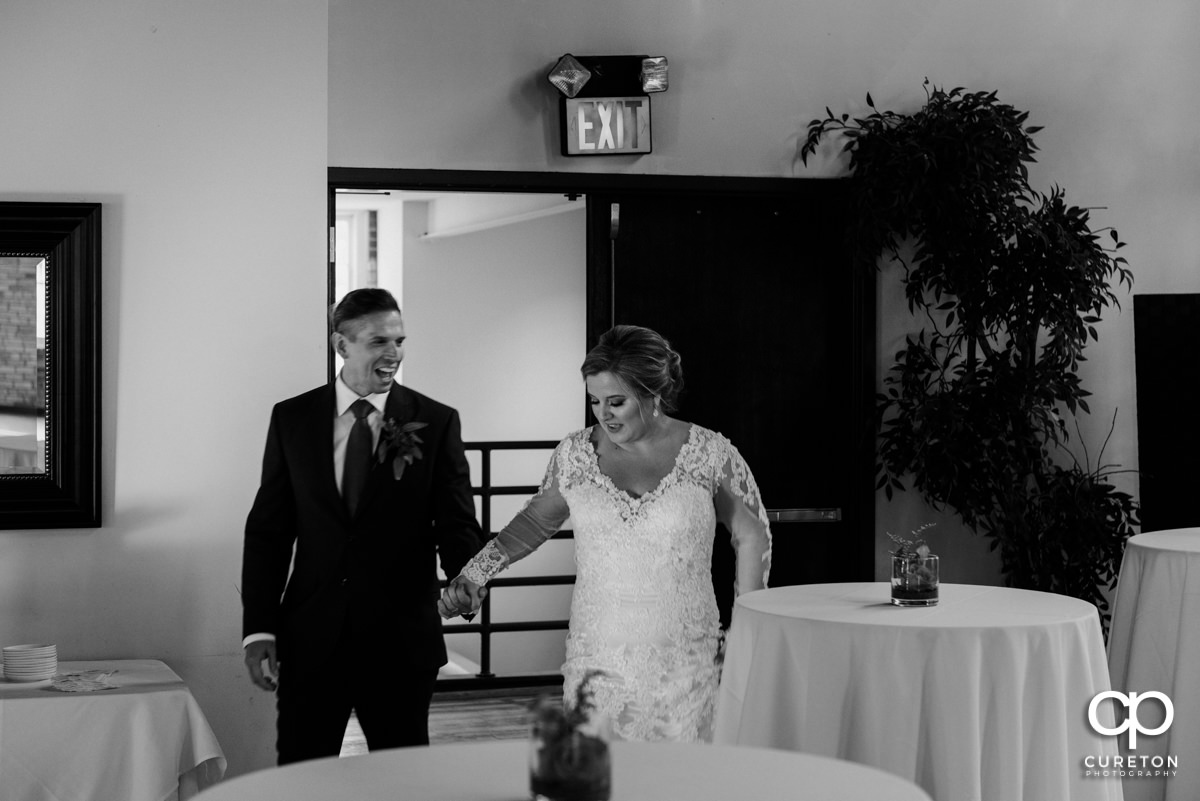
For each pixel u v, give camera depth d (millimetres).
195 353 3957
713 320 5512
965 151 5207
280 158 4031
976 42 5664
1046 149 5762
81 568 3869
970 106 5352
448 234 8797
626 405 3092
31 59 3857
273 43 4023
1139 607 3996
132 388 3908
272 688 3297
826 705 2920
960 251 5270
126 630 3895
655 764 1883
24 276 3816
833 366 5609
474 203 8508
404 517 3283
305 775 1833
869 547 5559
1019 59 5715
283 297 4027
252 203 4008
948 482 5289
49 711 3182
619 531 3105
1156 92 5863
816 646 2941
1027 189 5367
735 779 1803
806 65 5496
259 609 3262
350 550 3246
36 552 3842
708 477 3174
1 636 3814
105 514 3885
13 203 3807
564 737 1638
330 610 3230
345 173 5094
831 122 5500
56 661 3617
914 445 5324
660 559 3096
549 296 8672
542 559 8523
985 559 5668
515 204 8336
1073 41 5773
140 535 3908
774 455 5559
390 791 1755
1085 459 5832
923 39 5605
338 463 3291
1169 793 3875
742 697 3131
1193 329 5688
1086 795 2984
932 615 3020
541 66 5250
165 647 3918
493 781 1797
